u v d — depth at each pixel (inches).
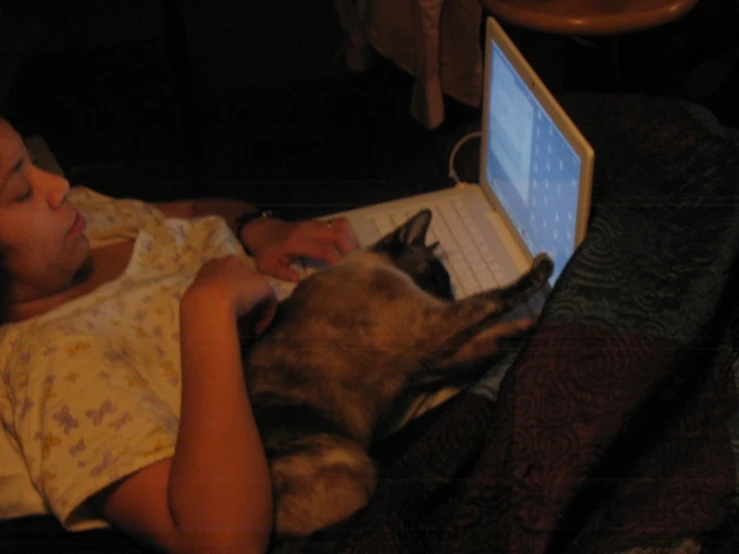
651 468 34.2
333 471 36.4
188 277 42.4
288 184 72.4
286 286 44.5
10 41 77.9
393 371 39.4
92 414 34.7
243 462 33.5
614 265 36.4
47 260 38.0
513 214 46.2
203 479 32.9
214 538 32.5
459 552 31.9
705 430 34.9
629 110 43.9
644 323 34.8
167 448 34.4
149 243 43.8
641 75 68.9
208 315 35.7
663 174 40.6
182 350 35.6
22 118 79.4
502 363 37.6
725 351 36.4
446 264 45.7
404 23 70.4
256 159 75.2
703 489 33.5
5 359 37.8
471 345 39.9
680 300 35.3
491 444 33.2
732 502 33.7
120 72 84.7
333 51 87.0
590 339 34.3
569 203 38.7
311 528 35.2
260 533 33.4
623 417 32.9
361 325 40.5
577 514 32.5
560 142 38.6
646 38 67.3
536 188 42.3
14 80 78.4
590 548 32.7
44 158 54.2
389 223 47.9
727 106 65.3
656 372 33.7
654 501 33.4
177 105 81.0
